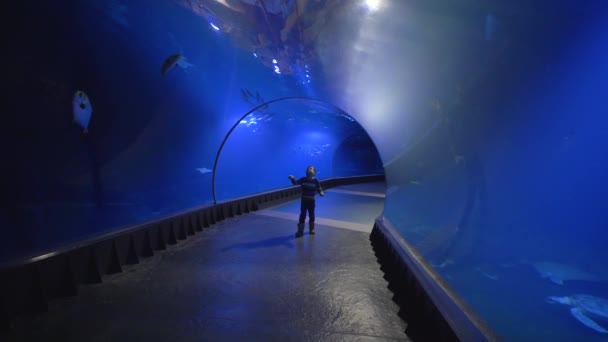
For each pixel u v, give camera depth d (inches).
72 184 641.6
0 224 565.6
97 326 140.3
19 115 514.3
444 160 658.2
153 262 233.9
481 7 203.9
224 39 415.5
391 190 383.2
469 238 686.5
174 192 967.6
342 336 136.9
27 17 430.6
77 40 506.6
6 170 551.2
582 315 239.3
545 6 226.4
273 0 255.9
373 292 188.2
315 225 375.9
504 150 782.5
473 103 393.1
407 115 328.5
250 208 462.6
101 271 202.7
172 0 376.2
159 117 730.2
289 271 221.3
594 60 337.1
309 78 346.6
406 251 208.5
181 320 147.5
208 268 223.0
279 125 1157.7
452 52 245.9
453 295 137.5
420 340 133.7
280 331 139.8
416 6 200.7
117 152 713.6
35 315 149.3
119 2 426.3
